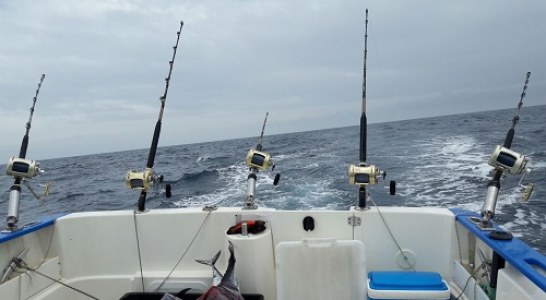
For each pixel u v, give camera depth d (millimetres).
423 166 9523
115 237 2223
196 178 10961
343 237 2100
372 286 1757
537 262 1318
